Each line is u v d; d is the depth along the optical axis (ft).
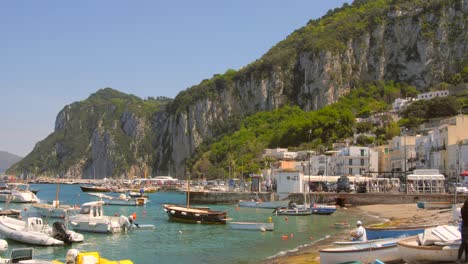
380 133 638.12
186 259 141.49
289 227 220.02
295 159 611.88
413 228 126.21
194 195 403.13
